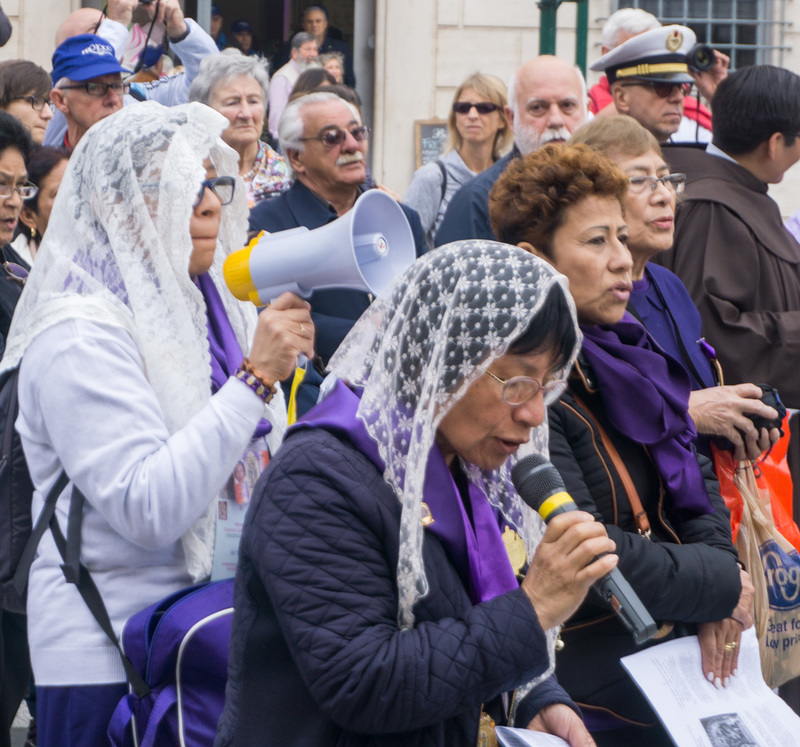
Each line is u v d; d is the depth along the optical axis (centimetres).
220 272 444
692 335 498
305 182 655
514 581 307
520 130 702
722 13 1384
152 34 930
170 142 392
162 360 376
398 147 1373
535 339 284
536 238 411
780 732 395
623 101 712
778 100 582
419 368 287
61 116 832
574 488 391
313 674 271
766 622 474
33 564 380
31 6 1341
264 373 369
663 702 387
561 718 332
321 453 282
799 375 551
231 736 287
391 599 280
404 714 269
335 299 589
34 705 604
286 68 1182
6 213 584
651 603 389
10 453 404
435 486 296
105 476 357
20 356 393
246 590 288
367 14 1392
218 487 365
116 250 383
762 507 492
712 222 568
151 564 376
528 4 1359
